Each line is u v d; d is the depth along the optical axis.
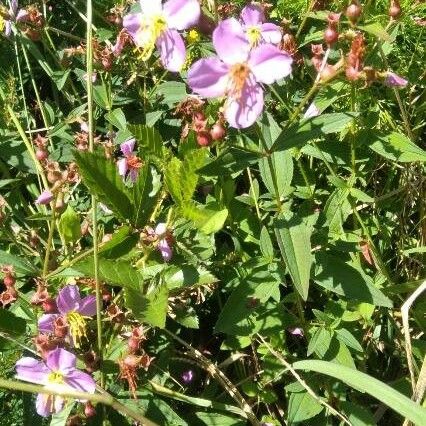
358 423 0.29
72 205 0.35
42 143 0.31
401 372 0.33
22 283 0.32
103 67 0.35
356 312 0.31
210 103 0.31
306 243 0.26
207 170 0.26
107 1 0.43
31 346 0.29
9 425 0.29
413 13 0.38
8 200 0.36
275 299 0.30
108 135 0.36
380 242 0.35
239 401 0.30
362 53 0.24
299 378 0.29
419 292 0.27
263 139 0.26
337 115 0.26
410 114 0.38
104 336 0.28
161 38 0.26
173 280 0.27
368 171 0.34
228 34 0.24
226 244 0.34
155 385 0.29
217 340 0.34
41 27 0.38
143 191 0.25
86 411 0.26
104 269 0.25
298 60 0.35
